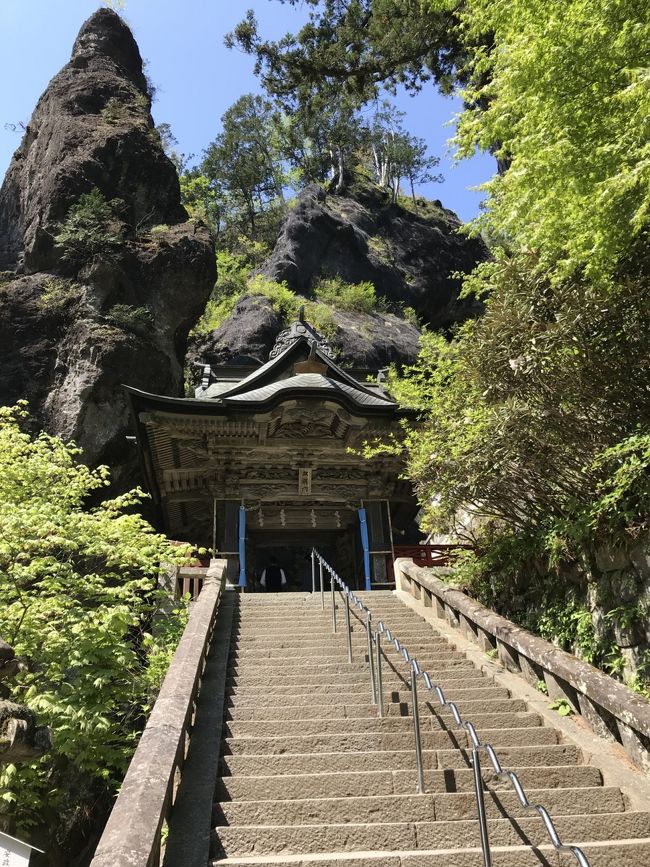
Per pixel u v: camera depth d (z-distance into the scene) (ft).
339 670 23.45
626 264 20.72
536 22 19.77
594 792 14.61
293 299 109.81
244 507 51.08
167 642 28.81
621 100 16.74
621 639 20.10
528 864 12.10
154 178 84.53
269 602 34.17
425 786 15.28
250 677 22.48
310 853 12.73
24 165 89.97
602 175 18.15
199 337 102.12
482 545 31.12
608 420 21.52
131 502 35.19
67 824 28.94
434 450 26.27
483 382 23.80
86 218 72.23
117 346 65.16
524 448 22.27
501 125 21.42
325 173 171.12
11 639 25.25
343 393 48.16
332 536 60.54
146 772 13.00
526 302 22.67
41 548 28.53
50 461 36.24
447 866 11.91
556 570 24.67
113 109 88.48
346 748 17.43
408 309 129.08
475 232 25.41
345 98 50.37
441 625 29.22
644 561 19.30
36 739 14.70
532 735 17.99
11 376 63.41
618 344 20.65
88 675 24.91
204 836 12.78
